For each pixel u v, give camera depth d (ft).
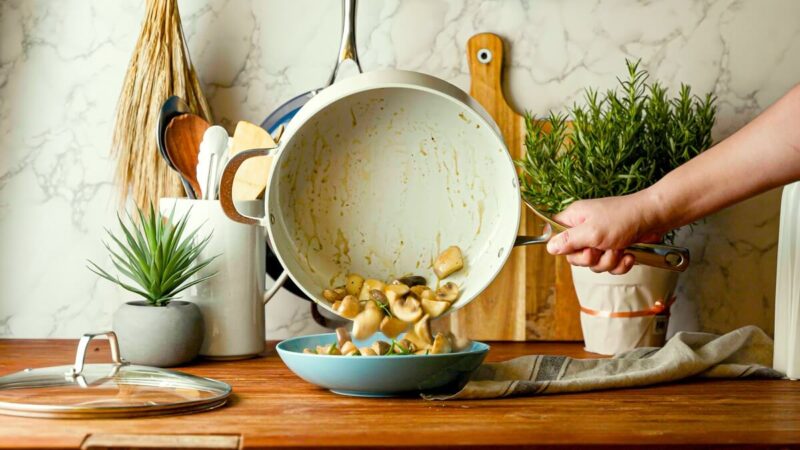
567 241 3.08
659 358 3.49
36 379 2.87
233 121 4.59
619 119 4.04
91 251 4.54
